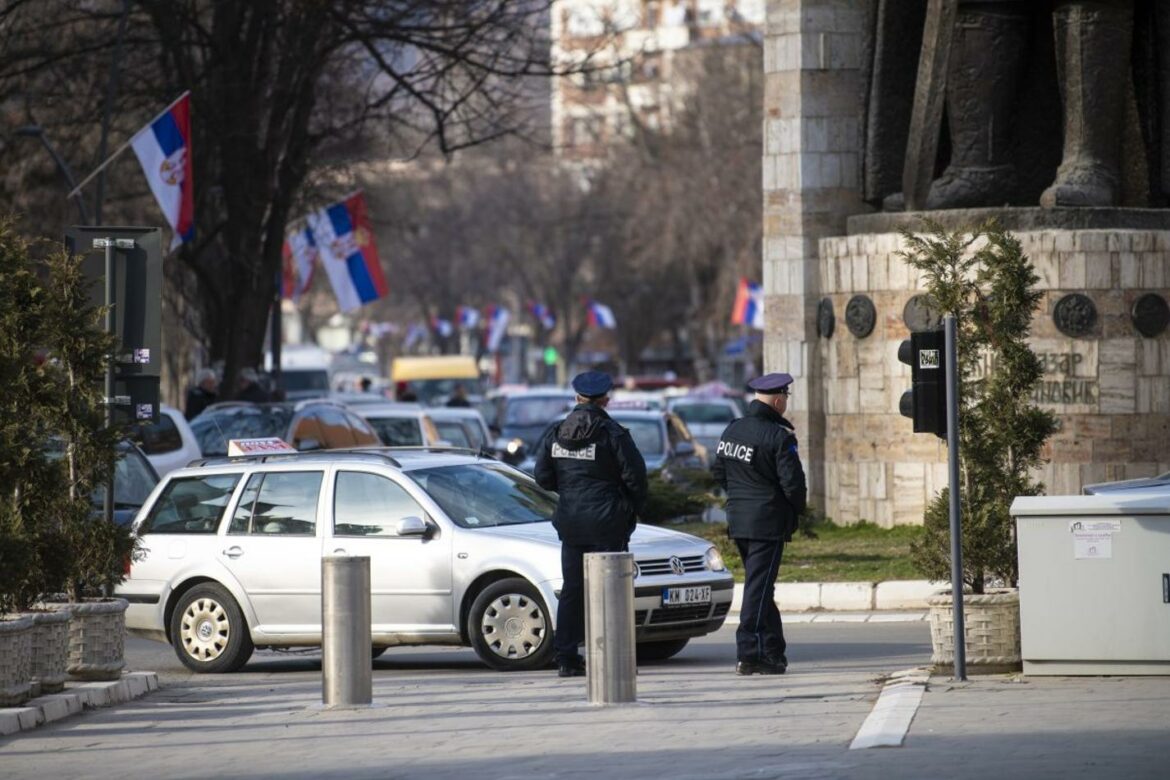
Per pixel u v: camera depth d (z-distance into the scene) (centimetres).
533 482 4484
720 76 19025
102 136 8756
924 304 3559
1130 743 2633
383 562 4203
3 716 3152
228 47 9719
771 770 2547
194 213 10112
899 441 6400
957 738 2731
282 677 4238
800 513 3738
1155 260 6016
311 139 9994
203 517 4422
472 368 17062
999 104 6222
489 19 9388
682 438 8756
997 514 3444
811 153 6994
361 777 2655
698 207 19000
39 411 3575
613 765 2661
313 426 7338
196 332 13775
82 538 3641
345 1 9331
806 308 6981
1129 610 3238
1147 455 6003
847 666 3909
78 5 9831
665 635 4109
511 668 4103
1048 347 6025
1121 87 6116
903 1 6594
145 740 3091
